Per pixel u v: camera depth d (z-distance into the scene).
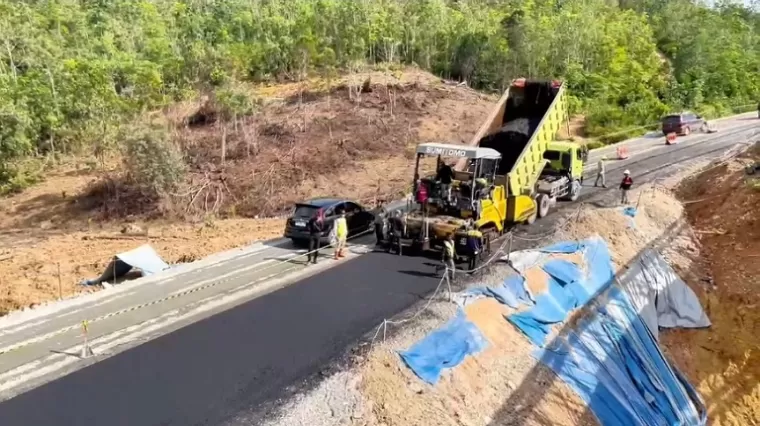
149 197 30.59
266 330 12.97
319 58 50.78
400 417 10.38
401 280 15.88
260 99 41.59
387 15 56.50
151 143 30.69
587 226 21.03
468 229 16.62
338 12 53.78
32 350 12.18
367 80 44.84
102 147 37.28
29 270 20.94
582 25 61.12
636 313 17.72
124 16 63.84
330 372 11.17
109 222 29.53
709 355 18.50
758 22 97.19
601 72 57.72
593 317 16.05
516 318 14.43
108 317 13.89
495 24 60.56
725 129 43.88
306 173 32.03
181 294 15.34
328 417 10.02
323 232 18.75
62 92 40.44
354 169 32.81
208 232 25.12
